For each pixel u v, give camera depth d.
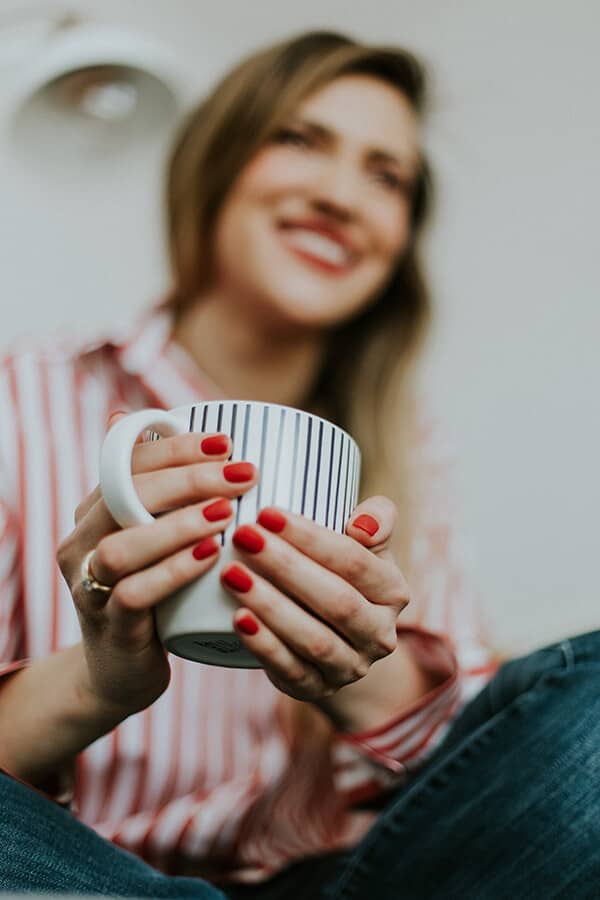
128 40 1.79
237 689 1.13
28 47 1.88
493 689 0.77
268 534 0.63
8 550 1.09
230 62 2.33
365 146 1.40
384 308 1.50
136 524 0.64
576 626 2.22
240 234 1.36
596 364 2.36
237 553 0.64
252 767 1.11
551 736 0.70
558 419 2.36
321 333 1.41
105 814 1.05
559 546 2.31
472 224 2.36
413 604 1.30
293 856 1.10
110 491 0.63
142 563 0.63
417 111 1.49
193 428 0.66
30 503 1.12
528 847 0.69
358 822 1.16
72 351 1.23
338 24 2.30
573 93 2.31
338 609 0.64
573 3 2.25
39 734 0.73
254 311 1.36
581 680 0.72
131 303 2.44
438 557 1.37
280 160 1.36
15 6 1.88
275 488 0.65
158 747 1.07
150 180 2.16
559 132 2.34
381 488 1.41
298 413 0.66
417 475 1.44
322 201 1.36
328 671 0.66
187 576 0.63
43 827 0.67
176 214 1.40
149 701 0.72
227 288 1.36
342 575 0.65
